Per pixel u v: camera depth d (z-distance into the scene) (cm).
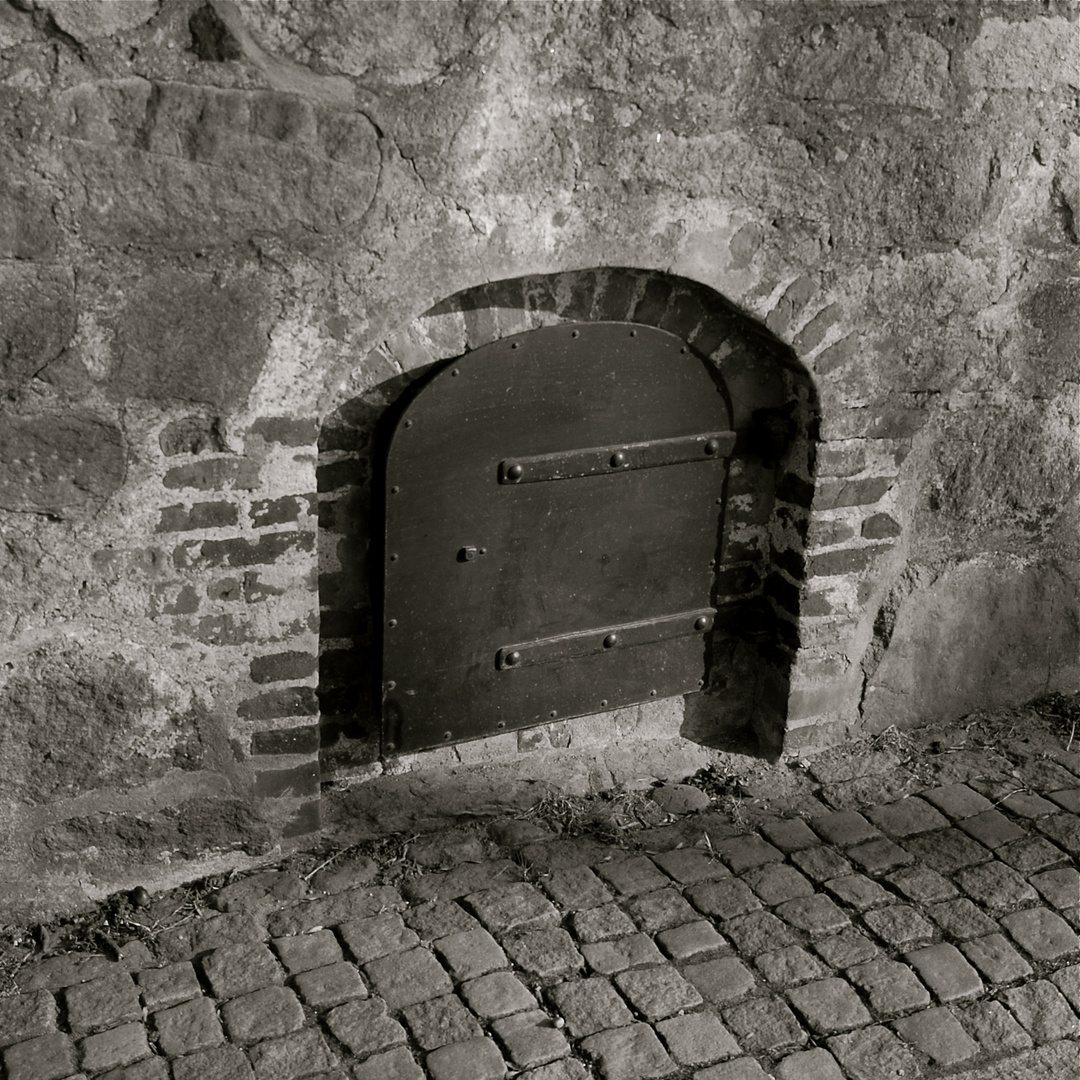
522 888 387
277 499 347
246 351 329
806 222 374
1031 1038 344
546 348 368
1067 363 435
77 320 311
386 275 335
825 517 418
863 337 397
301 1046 331
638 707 441
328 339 336
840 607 434
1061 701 489
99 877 368
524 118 331
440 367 358
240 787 375
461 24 316
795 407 411
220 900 375
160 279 315
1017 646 479
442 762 416
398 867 392
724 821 422
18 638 335
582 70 332
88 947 359
